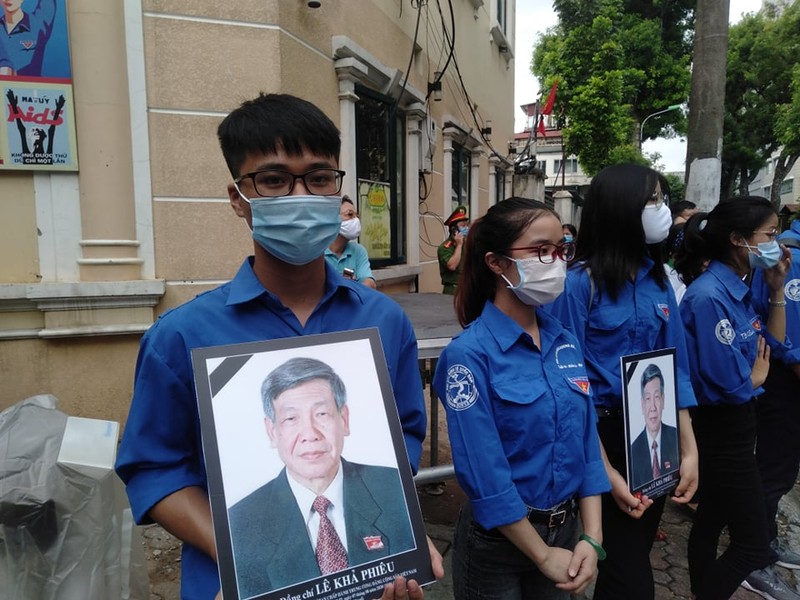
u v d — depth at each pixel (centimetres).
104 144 333
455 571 167
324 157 115
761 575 251
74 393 338
